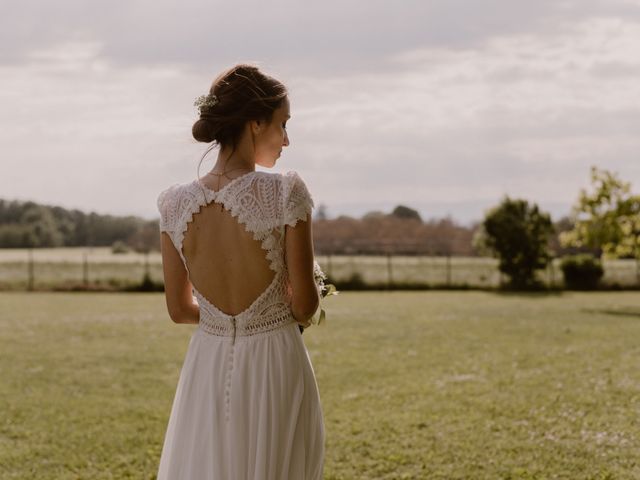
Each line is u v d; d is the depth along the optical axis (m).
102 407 7.97
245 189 2.56
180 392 2.76
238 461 2.60
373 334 14.49
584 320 17.05
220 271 2.62
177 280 2.77
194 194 2.63
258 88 2.59
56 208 66.75
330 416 7.39
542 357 11.35
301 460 2.67
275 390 2.61
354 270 32.72
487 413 7.40
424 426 6.90
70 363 11.09
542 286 29.47
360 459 5.83
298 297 2.59
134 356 11.80
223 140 2.62
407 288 29.48
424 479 5.31
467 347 12.63
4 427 6.98
